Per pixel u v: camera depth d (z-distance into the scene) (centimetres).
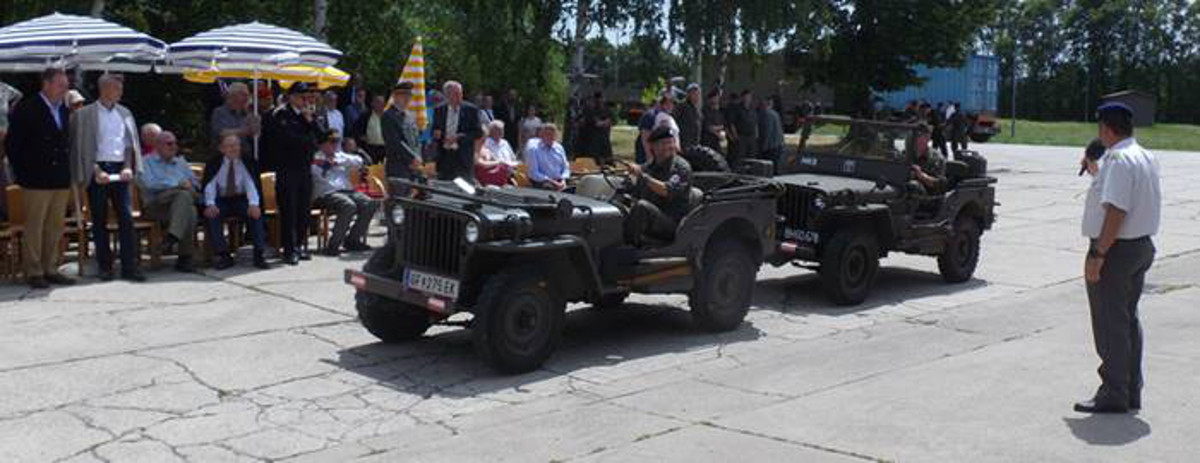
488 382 688
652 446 536
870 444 536
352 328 817
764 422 576
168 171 1011
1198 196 2080
